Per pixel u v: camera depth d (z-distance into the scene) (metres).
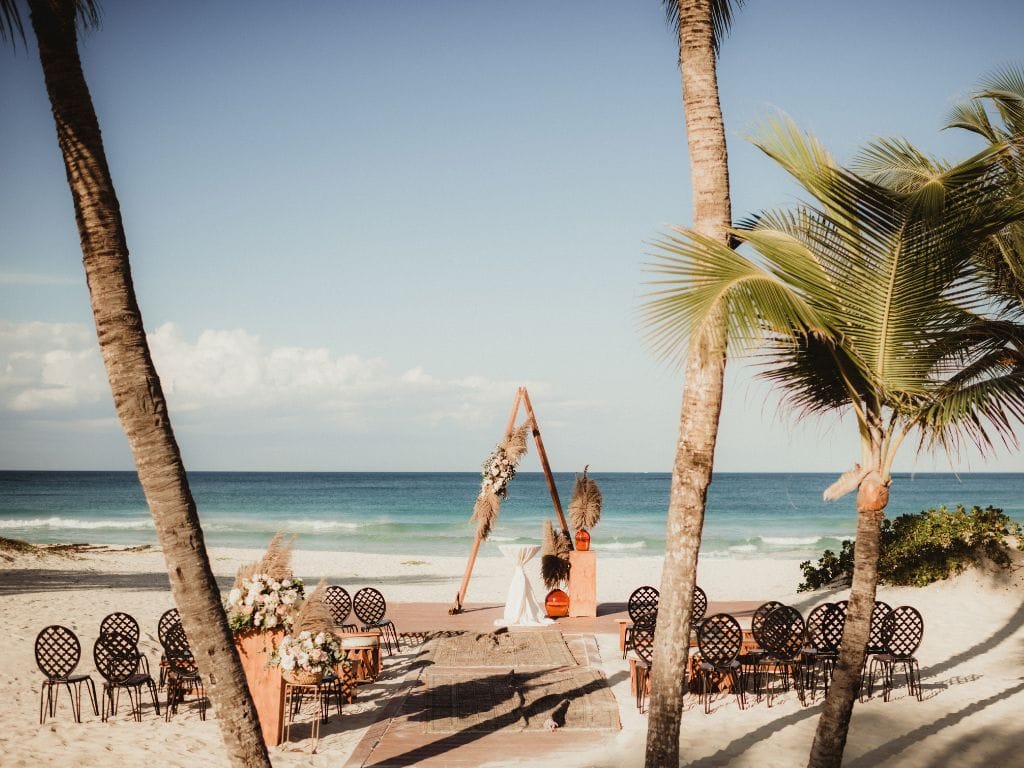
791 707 9.16
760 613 10.01
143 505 75.12
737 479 150.50
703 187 6.37
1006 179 5.88
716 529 55.69
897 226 5.70
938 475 142.62
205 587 5.61
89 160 5.46
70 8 5.51
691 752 7.63
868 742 7.83
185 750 7.81
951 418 5.94
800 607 15.44
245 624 8.05
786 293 5.50
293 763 7.44
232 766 5.64
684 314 5.32
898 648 9.58
